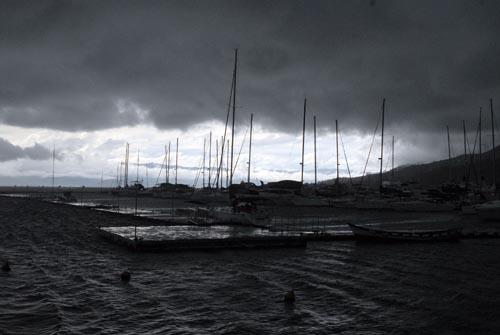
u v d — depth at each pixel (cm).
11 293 2633
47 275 3120
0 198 18062
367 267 3519
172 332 2022
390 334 2036
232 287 2811
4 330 2027
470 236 5453
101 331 2027
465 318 2262
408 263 3719
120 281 2959
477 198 10762
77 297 2561
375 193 12700
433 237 5019
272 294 2652
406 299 2581
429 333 2055
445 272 3362
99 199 18250
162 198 17550
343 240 5078
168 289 2756
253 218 5803
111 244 4609
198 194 14438
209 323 2142
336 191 13088
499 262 3806
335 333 2036
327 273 3262
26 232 5822
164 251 4153
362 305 2453
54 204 13475
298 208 11431
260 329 2070
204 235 4759
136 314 2264
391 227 6819
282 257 3934
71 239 5050
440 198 11150
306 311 2334
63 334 1980
